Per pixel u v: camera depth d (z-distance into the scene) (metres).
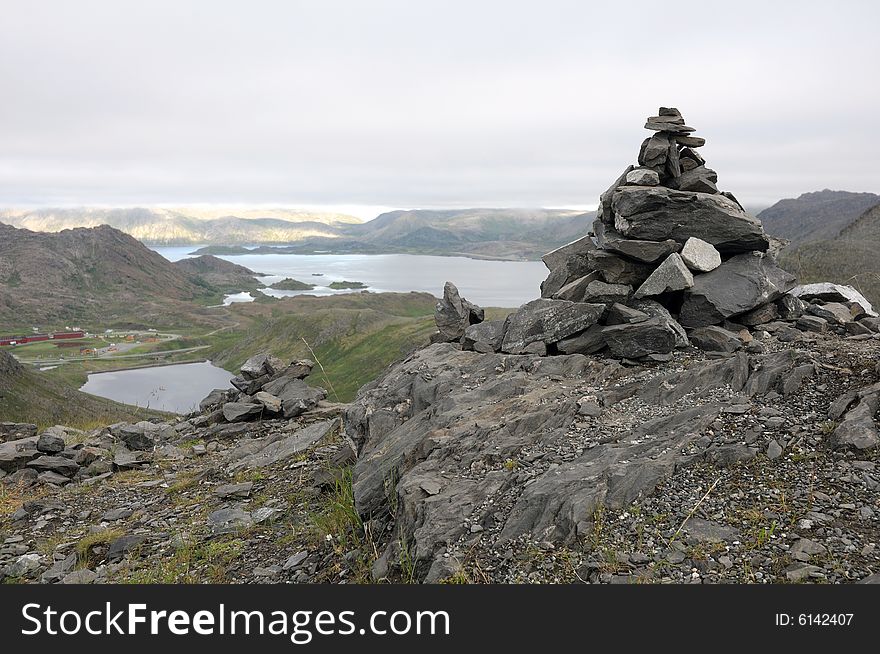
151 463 17.61
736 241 13.54
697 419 9.38
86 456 17.84
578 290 13.95
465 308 17.08
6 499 15.23
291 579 8.91
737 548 6.90
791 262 65.19
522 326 13.84
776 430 8.88
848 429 8.41
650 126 14.48
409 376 14.21
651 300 13.28
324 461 14.65
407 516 8.54
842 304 15.07
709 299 12.93
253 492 13.84
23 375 95.50
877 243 70.75
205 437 19.58
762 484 7.90
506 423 10.13
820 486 7.70
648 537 7.21
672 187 14.58
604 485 8.00
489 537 7.76
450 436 10.09
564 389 11.27
